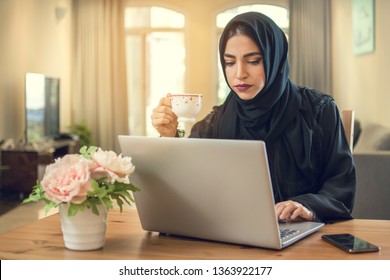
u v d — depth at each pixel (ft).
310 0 24.09
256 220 3.47
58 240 3.80
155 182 3.79
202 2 25.38
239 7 25.27
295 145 4.91
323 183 4.99
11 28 18.57
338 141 5.01
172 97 4.33
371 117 17.67
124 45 25.26
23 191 17.30
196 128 5.65
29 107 18.21
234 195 3.49
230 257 3.38
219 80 25.71
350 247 3.47
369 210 7.81
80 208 3.34
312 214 4.24
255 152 3.27
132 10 25.66
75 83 25.40
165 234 4.03
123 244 3.73
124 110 25.52
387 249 3.51
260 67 4.46
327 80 24.07
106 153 3.47
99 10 25.04
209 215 3.66
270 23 4.57
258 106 4.82
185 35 25.57
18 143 18.45
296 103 4.99
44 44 21.71
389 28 15.66
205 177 3.55
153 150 3.70
